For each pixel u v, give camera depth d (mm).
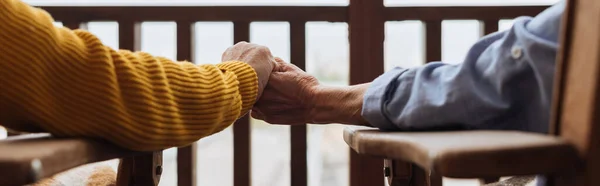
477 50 1301
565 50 992
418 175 1471
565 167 944
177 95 1294
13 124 1198
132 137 1224
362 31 1937
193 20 1928
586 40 938
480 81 1285
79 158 1091
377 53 1939
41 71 1174
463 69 1286
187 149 1946
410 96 1326
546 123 1244
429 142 995
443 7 1944
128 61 1240
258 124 2354
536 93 1250
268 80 1692
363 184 1952
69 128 1190
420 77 1323
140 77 1240
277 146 2361
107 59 1216
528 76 1249
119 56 1232
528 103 1265
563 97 999
